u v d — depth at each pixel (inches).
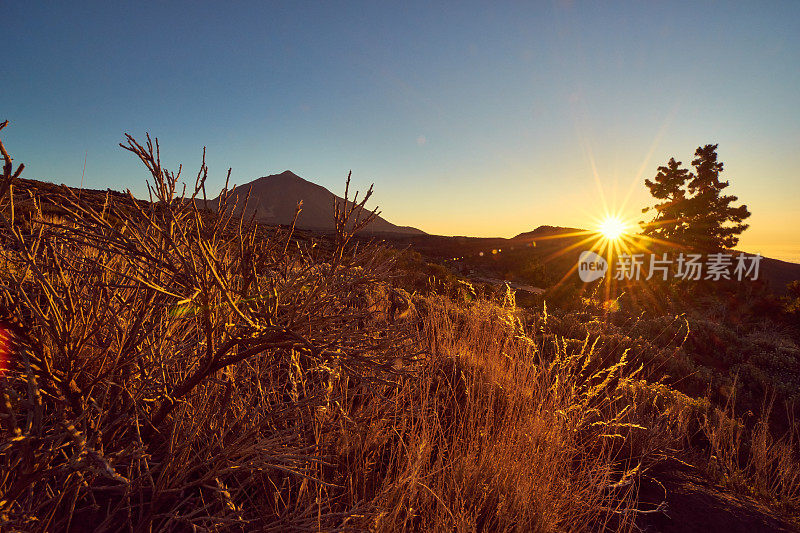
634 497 102.2
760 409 223.9
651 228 1325.0
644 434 128.1
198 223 55.7
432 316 148.5
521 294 701.3
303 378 82.3
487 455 87.9
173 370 75.1
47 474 44.6
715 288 763.4
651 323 358.6
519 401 111.1
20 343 54.3
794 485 125.2
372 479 80.7
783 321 544.7
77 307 62.3
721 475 125.0
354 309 69.4
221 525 55.1
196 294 55.9
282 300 61.8
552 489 84.8
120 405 67.3
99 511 59.8
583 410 113.2
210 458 61.7
